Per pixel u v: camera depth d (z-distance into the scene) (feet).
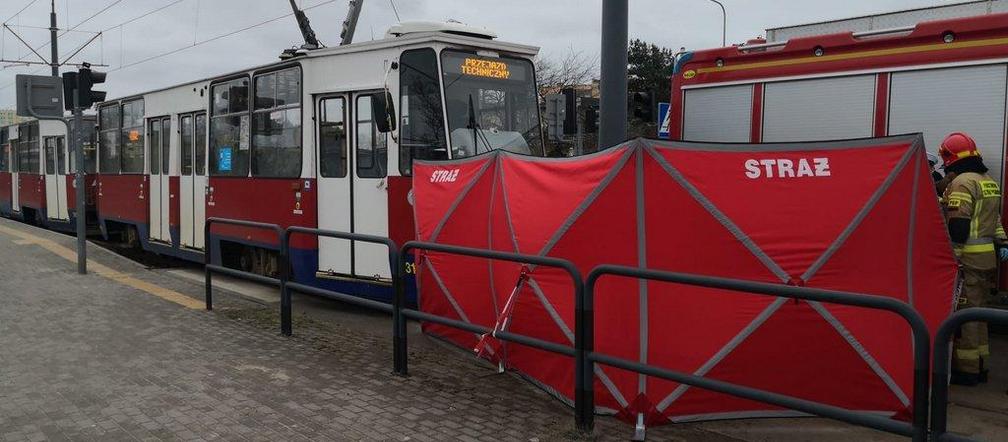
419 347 22.79
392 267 19.49
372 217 28.73
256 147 34.04
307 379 19.12
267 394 17.88
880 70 25.16
